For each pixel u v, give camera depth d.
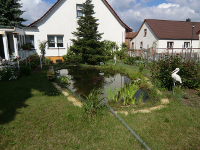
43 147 3.07
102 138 3.38
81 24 15.44
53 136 3.41
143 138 3.42
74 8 16.78
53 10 16.20
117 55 18.59
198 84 7.05
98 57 14.72
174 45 28.36
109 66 13.55
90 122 3.99
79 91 6.95
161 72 7.25
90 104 4.45
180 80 6.45
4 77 8.22
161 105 5.26
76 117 4.16
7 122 3.89
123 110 4.82
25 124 3.82
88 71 12.05
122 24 18.69
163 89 6.80
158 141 3.34
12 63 10.39
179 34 28.84
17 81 8.02
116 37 18.92
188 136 3.53
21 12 21.94
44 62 14.98
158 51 27.67
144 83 7.88
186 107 5.04
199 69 7.29
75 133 3.53
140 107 5.05
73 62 15.99
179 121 4.14
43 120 4.01
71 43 17.23
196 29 30.97
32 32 15.94
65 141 3.26
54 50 16.75
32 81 8.06
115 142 3.27
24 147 3.04
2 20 20.67
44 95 5.91
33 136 3.39
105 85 8.04
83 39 15.12
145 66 13.12
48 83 7.69
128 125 3.92
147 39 30.86
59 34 16.70
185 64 7.06
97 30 18.23
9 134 3.40
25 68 9.41
